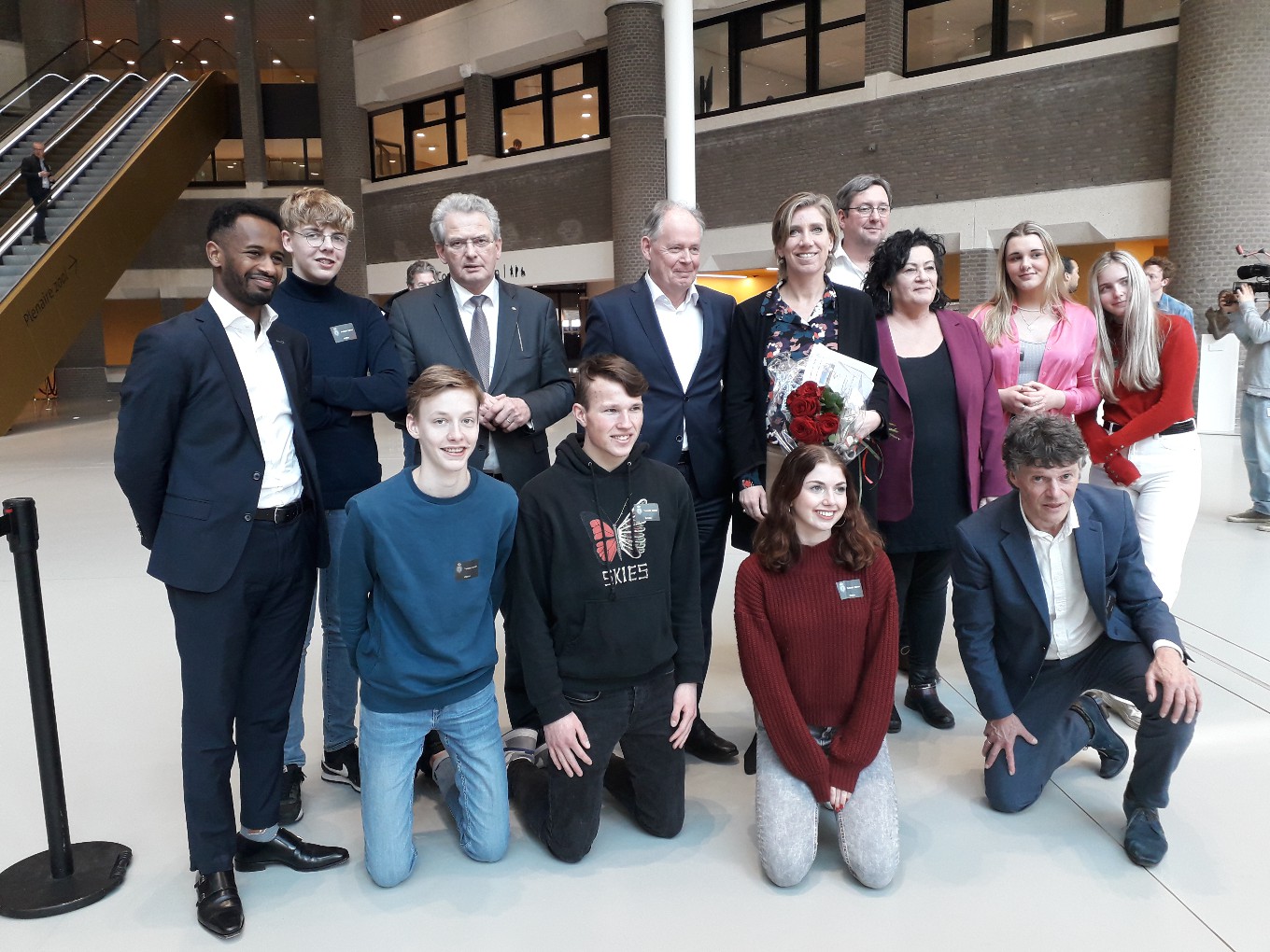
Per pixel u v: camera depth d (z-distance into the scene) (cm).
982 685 253
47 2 1856
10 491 821
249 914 218
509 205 1625
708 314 300
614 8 1353
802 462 231
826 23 1240
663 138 1377
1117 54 1010
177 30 2289
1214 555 506
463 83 1666
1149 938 200
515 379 295
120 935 211
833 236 291
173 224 1989
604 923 211
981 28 1117
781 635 237
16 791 280
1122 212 1023
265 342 219
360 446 278
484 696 234
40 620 222
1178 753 227
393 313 296
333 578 277
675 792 247
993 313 338
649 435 292
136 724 328
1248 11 883
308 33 2303
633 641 233
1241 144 902
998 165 1103
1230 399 984
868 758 227
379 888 228
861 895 220
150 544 217
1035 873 227
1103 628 252
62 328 1212
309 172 2020
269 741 230
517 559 234
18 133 1589
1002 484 316
